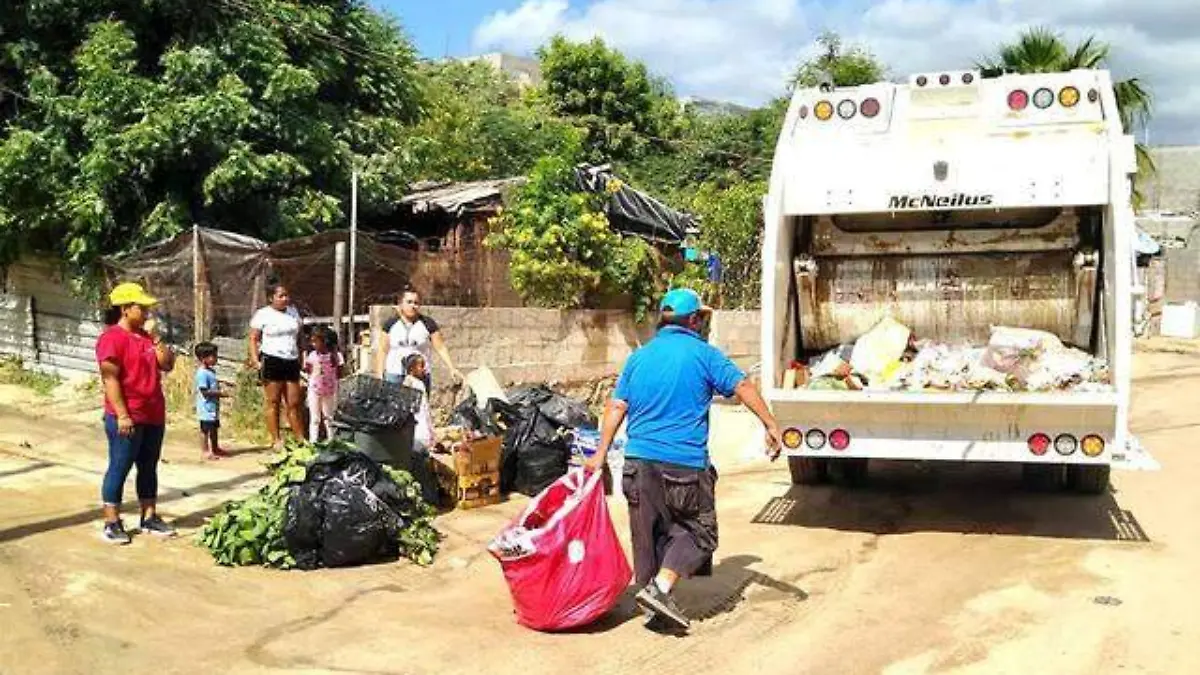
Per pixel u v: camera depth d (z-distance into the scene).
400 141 17.58
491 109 26.98
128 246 14.32
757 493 9.48
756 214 19.11
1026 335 7.72
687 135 34.25
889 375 7.75
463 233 17.14
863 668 5.25
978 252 8.01
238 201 14.74
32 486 8.57
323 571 6.78
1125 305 7.13
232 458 10.32
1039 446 7.08
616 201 17.67
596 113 32.78
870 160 7.61
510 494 9.10
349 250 12.90
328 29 16.97
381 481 7.15
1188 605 6.16
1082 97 7.35
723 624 5.91
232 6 15.19
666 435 5.81
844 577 6.83
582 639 5.64
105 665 5.08
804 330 8.51
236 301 12.57
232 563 6.75
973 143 7.46
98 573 6.31
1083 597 6.33
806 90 7.88
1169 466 10.65
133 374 6.99
